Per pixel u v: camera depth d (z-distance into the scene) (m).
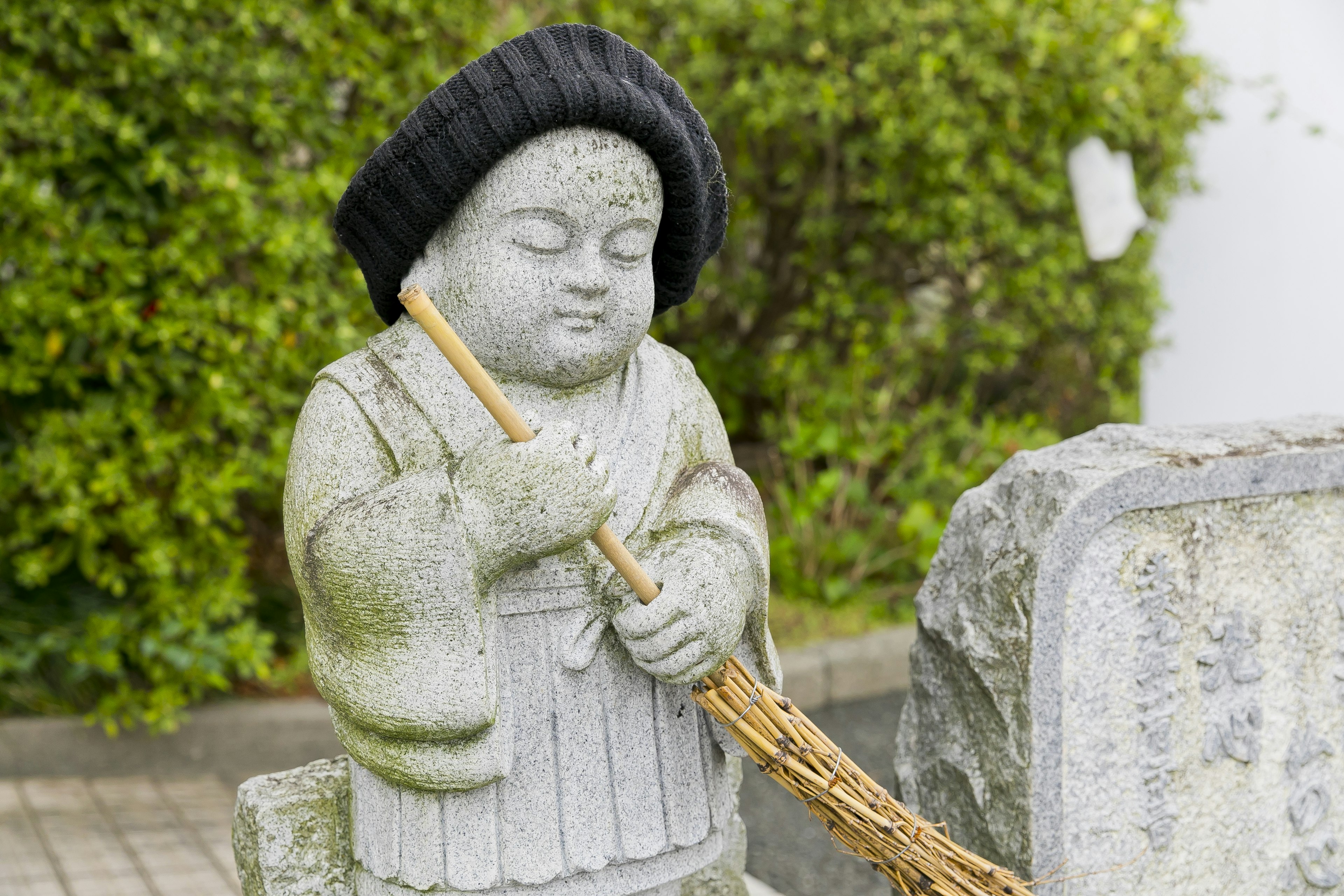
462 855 1.44
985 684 2.00
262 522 4.69
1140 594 2.04
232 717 3.86
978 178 5.06
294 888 1.65
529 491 1.32
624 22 4.84
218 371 3.67
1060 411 5.98
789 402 5.50
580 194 1.38
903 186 5.14
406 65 4.12
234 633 3.79
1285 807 2.26
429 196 1.40
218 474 3.79
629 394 1.56
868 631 4.83
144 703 3.74
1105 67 4.90
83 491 3.69
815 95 4.79
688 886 2.05
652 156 1.44
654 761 1.51
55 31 3.45
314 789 1.68
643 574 1.41
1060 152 5.18
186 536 3.94
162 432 3.66
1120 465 1.98
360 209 1.46
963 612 2.06
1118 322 5.64
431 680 1.34
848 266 5.56
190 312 3.61
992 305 5.61
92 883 3.03
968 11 4.79
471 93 1.37
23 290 3.46
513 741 1.43
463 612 1.34
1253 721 2.19
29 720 3.71
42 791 3.57
